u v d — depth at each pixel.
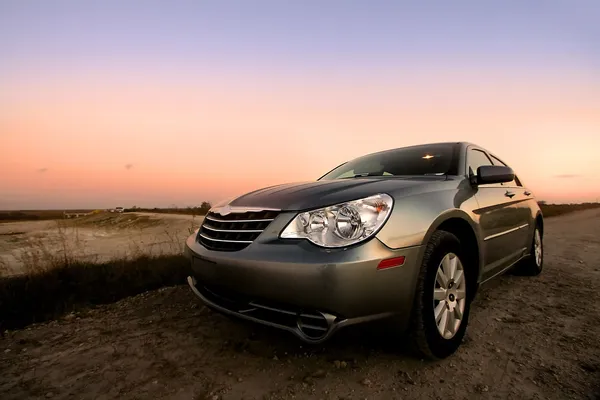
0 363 2.29
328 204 1.91
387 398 1.76
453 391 1.81
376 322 1.83
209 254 2.17
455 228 2.54
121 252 6.56
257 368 2.12
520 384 1.87
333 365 2.11
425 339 2.01
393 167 3.29
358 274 1.72
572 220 15.19
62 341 2.64
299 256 1.78
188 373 2.08
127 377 2.06
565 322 2.80
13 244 6.99
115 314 3.24
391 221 1.90
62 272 3.99
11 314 3.17
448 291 2.25
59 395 1.89
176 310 3.30
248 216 2.12
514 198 3.58
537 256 4.38
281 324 1.90
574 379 1.92
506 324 2.77
